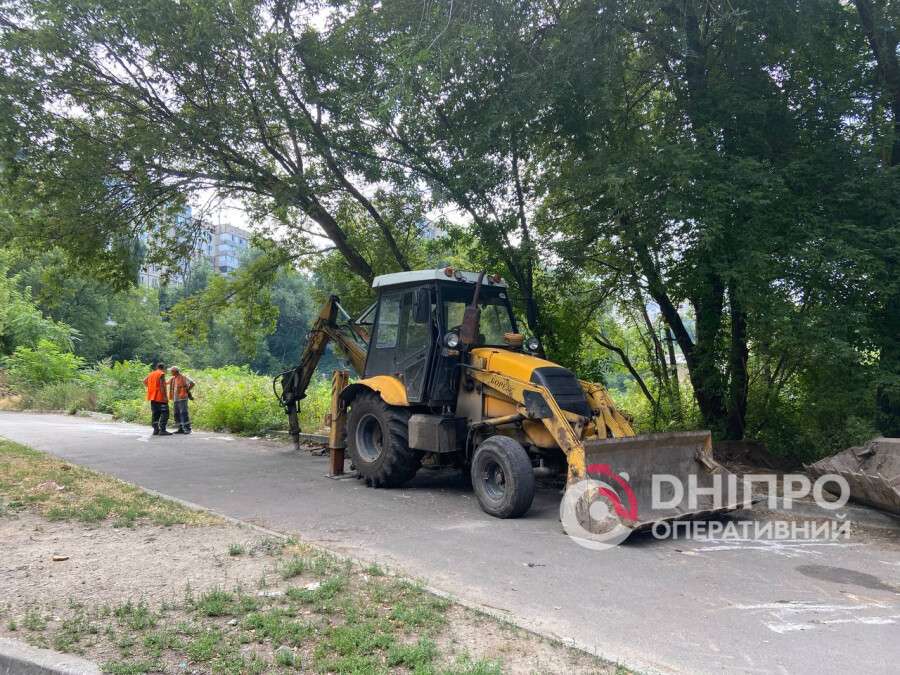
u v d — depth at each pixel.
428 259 14.15
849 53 10.39
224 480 9.59
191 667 3.48
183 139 11.42
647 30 10.33
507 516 7.29
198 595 4.49
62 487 8.05
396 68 9.80
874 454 7.86
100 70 11.03
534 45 10.46
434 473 10.41
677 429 11.42
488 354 8.39
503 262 11.65
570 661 3.64
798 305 8.85
